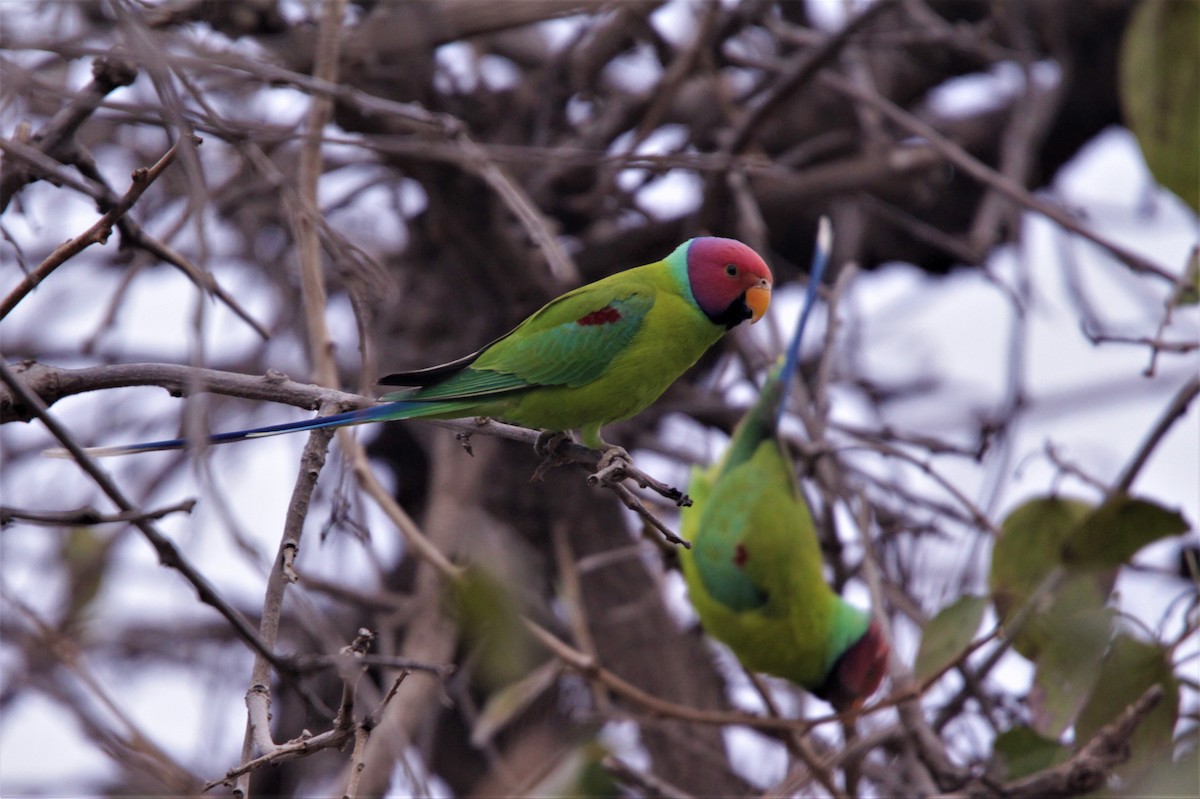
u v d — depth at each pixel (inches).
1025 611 384.8
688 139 544.7
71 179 291.7
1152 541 389.4
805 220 623.8
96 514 223.1
